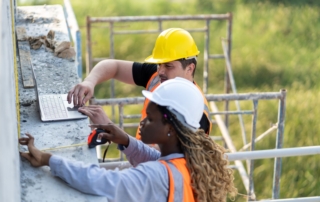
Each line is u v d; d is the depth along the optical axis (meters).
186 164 3.44
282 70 13.87
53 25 6.77
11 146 2.86
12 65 3.89
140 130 3.53
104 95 13.04
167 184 3.30
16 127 3.63
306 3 17.42
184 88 3.47
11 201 2.54
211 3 17.41
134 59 14.61
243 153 4.73
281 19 16.36
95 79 4.86
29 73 5.28
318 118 11.13
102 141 3.87
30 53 5.83
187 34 4.56
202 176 3.42
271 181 9.80
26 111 4.47
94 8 16.61
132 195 3.22
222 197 3.55
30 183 3.39
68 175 3.29
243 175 8.29
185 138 3.44
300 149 4.81
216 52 14.63
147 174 3.26
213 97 6.12
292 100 11.85
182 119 3.44
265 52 14.62
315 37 15.68
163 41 4.49
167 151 3.50
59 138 4.01
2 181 2.36
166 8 17.11
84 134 4.07
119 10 16.75
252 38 15.40
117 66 5.11
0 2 3.44
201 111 3.54
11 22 4.54
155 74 4.89
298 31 15.89
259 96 6.17
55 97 4.67
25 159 3.60
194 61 4.54
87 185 3.23
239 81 13.59
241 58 14.20
